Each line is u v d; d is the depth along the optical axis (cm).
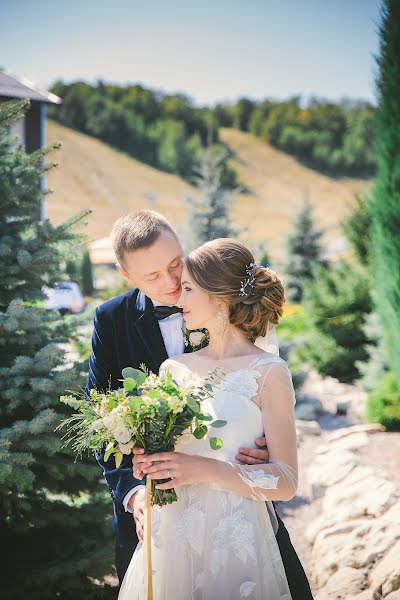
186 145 6562
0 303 366
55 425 323
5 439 315
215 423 217
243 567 222
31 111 1266
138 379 221
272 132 7356
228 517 226
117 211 5481
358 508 430
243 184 6619
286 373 232
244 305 237
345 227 1030
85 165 6138
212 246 240
